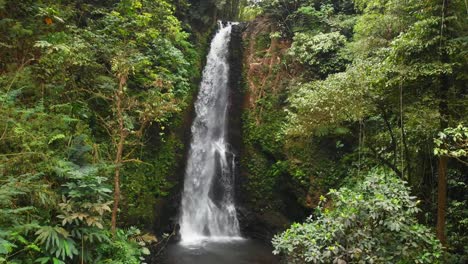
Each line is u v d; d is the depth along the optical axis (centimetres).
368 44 936
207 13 1396
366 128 870
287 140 1101
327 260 481
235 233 1128
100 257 488
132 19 889
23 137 521
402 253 459
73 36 757
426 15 600
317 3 1400
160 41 943
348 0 1337
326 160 1060
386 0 911
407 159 674
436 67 556
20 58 681
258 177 1144
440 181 577
